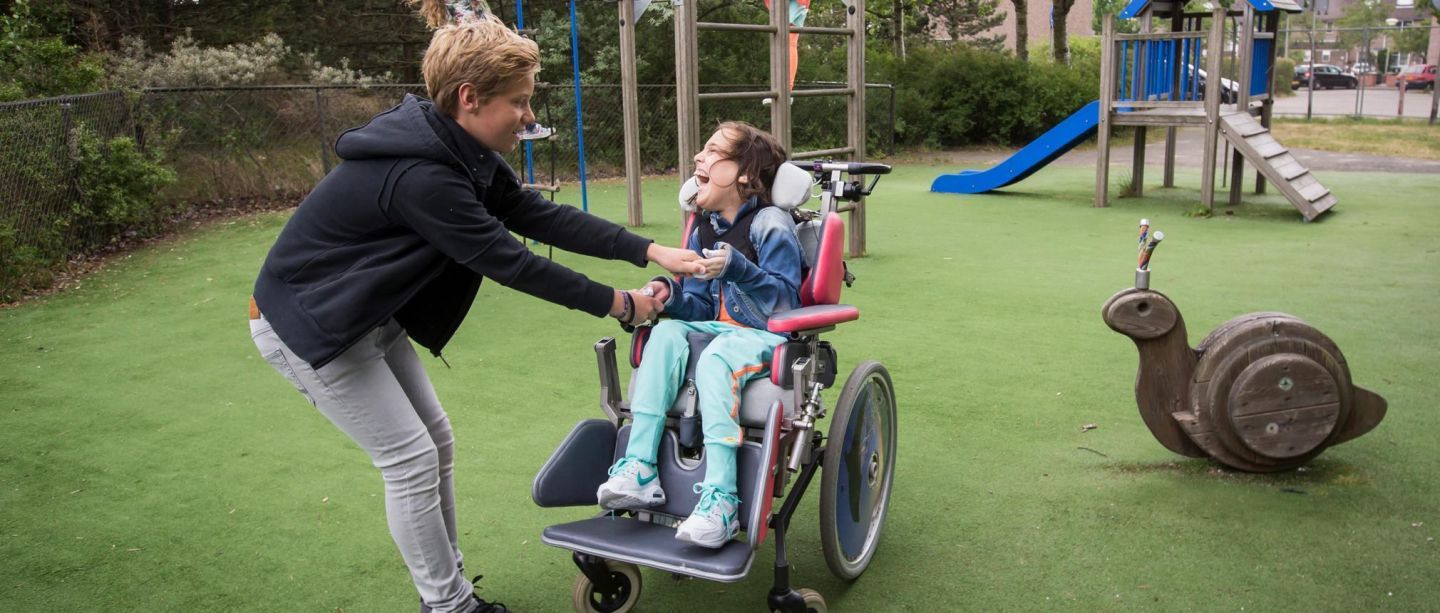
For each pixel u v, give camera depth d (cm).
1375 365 479
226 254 811
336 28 1595
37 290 693
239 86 1093
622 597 269
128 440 411
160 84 1152
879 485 299
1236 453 340
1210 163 1005
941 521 322
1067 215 1030
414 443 239
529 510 338
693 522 231
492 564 301
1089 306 619
